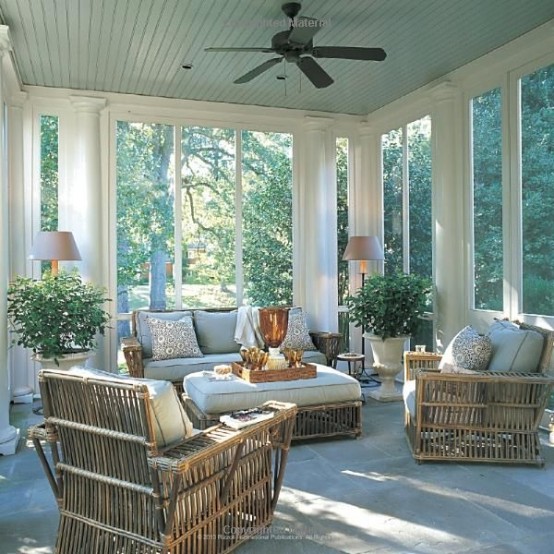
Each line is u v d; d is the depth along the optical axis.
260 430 2.41
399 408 4.93
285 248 6.29
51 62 4.71
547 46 4.10
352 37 4.26
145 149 5.71
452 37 4.27
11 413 4.80
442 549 2.41
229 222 6.05
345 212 6.50
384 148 6.29
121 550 2.15
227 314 5.51
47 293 4.39
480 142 4.83
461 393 3.49
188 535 2.12
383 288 5.23
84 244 5.40
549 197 4.09
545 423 4.12
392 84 5.40
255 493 2.54
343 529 2.61
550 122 4.08
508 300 4.48
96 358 5.47
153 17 3.87
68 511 2.31
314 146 6.21
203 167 5.93
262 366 4.05
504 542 2.47
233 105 5.96
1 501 2.96
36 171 5.37
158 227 5.78
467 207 4.99
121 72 4.97
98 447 2.15
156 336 4.95
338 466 3.46
